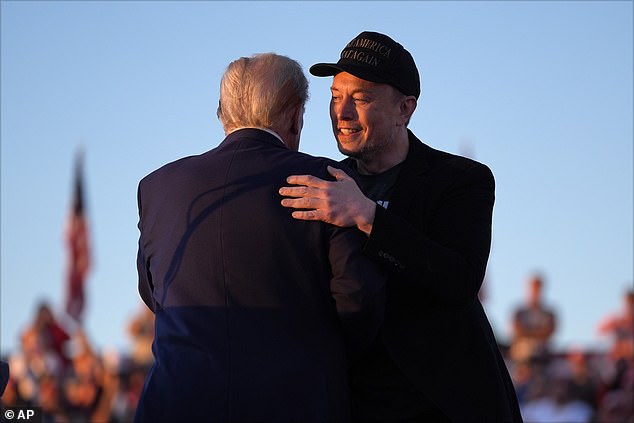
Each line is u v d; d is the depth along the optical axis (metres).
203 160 10.40
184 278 9.98
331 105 11.34
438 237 10.98
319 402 9.68
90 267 49.75
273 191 10.05
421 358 10.84
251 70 10.57
